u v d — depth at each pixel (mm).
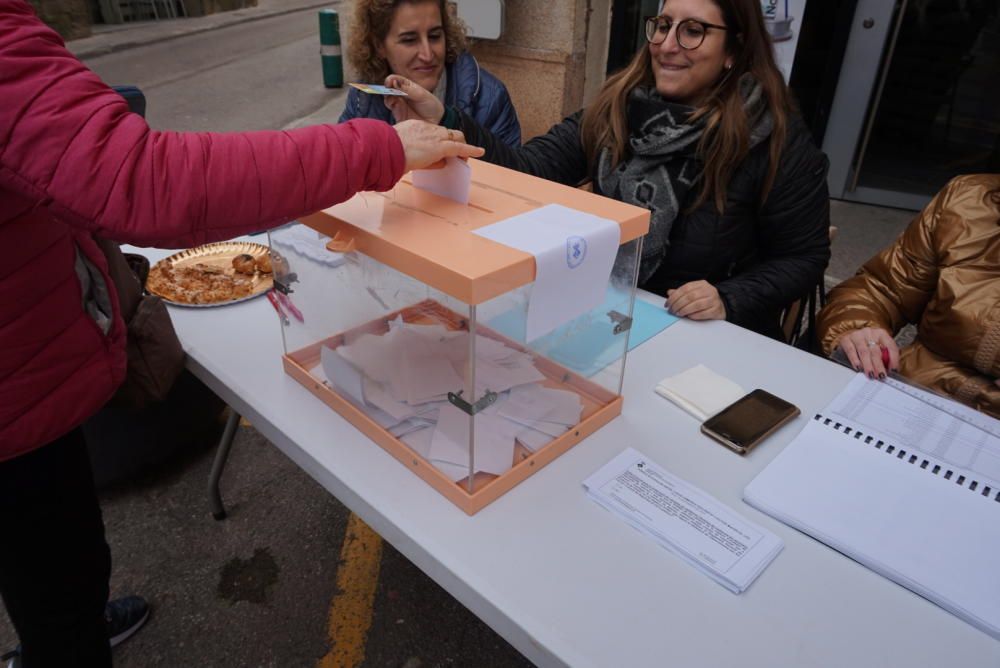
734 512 837
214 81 5574
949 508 844
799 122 1625
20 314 798
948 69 3967
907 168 4027
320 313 1030
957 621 712
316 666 1505
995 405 1419
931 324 1506
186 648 1538
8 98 613
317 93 5234
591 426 976
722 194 1600
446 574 758
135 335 1082
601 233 830
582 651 662
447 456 843
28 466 881
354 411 963
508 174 1079
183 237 694
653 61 1643
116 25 7961
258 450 2148
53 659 1028
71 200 649
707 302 1323
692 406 1032
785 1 2826
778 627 698
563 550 780
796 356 1209
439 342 859
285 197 719
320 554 1793
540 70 2896
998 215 1416
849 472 905
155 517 1885
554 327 838
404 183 1023
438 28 2084
